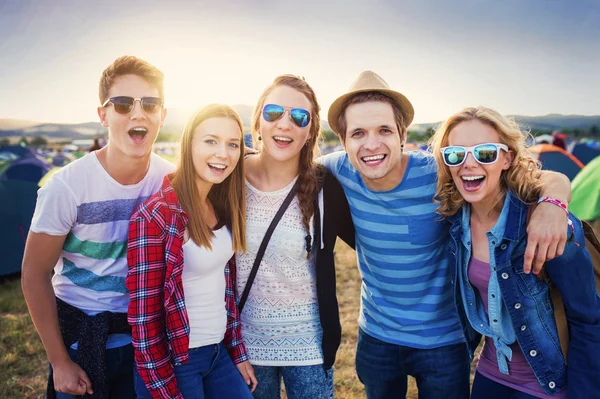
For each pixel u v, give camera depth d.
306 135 2.38
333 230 2.46
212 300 2.21
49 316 2.17
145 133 2.17
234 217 2.26
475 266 2.14
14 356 4.45
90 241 2.22
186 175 2.12
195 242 2.10
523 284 1.98
